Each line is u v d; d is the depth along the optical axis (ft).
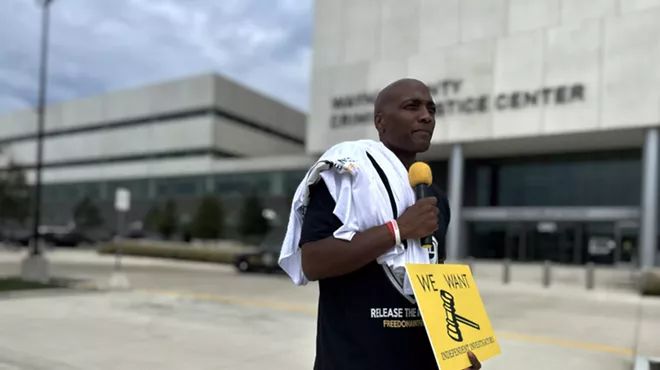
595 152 84.33
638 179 80.53
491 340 5.30
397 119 5.23
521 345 22.53
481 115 77.05
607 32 68.39
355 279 4.82
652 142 65.87
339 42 90.94
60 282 43.75
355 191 4.81
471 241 89.71
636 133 69.62
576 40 70.44
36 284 41.16
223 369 17.11
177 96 168.25
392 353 4.72
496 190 92.22
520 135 73.82
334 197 4.80
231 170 141.49
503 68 75.77
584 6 70.28
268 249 65.31
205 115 162.50
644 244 66.13
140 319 26.35
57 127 198.59
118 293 37.29
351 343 4.77
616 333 26.63
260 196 133.90
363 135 87.40
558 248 82.74
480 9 77.97
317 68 92.99
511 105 74.79
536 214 81.82
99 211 165.48
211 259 83.76
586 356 20.62
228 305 32.91
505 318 31.01
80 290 38.01
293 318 28.17
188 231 133.18
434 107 5.43
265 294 40.75
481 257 88.84
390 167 5.10
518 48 74.64
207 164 146.82
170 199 142.51
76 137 192.54
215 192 144.25
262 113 183.11
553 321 30.25
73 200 184.03
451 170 80.23
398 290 4.81
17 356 17.94
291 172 131.44
